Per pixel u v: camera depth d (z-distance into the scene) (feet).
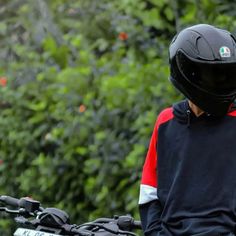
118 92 59.93
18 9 89.40
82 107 62.03
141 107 57.82
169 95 56.08
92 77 65.26
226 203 31.37
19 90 68.44
